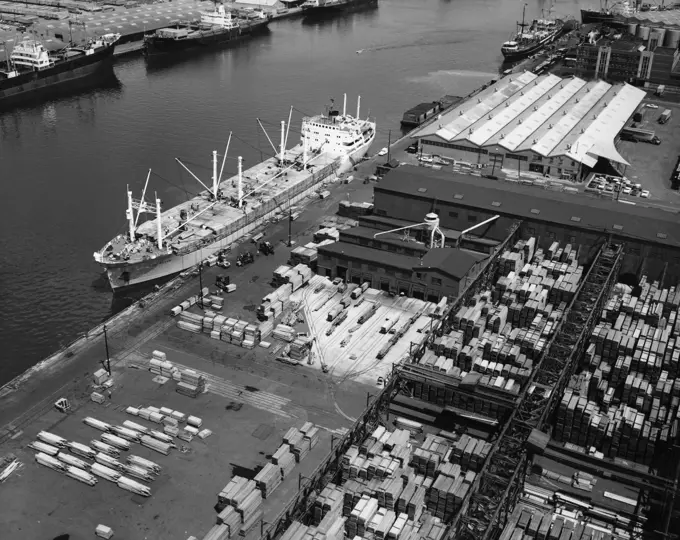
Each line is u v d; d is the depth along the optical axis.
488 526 99.25
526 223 189.00
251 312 167.25
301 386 143.50
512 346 150.12
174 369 144.62
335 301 172.25
